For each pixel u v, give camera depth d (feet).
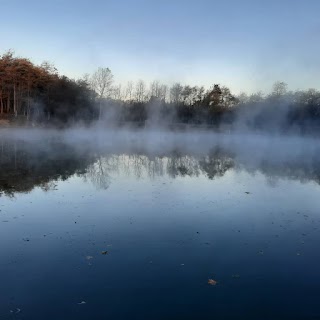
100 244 29.19
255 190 52.44
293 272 24.79
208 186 54.70
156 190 50.52
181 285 22.58
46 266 24.95
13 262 25.50
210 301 20.71
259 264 26.00
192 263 25.90
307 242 30.71
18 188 49.32
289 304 20.56
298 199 46.93
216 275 24.09
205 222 35.78
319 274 24.53
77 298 20.76
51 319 18.71
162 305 20.20
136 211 39.11
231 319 18.97
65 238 30.35
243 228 34.17
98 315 19.11
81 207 40.14
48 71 228.22
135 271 24.40
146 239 30.58
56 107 208.64
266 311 19.76
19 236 30.66
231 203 43.83
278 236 32.09
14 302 20.29
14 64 200.75
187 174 66.74
